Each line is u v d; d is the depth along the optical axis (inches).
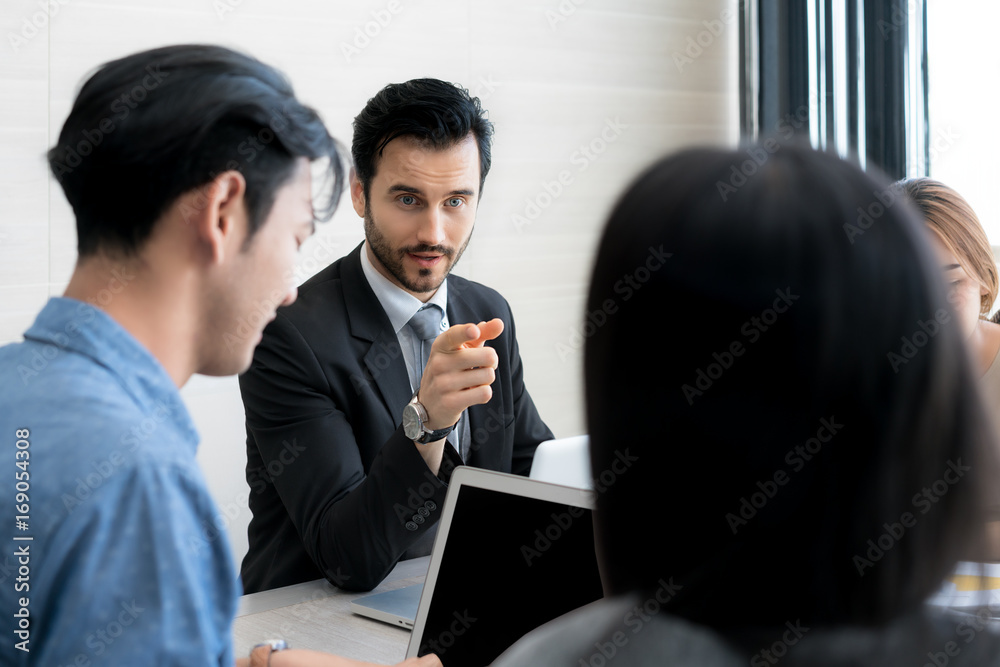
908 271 17.8
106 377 28.1
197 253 29.7
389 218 66.6
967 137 123.1
